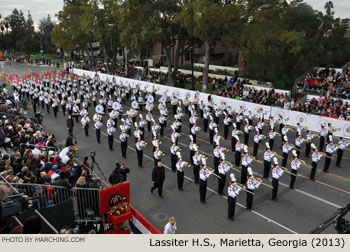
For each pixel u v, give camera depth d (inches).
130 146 902.4
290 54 1434.5
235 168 754.2
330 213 569.0
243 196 634.2
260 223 537.3
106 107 1282.0
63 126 1096.2
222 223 536.1
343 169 760.3
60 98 1370.6
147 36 1465.3
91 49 2309.3
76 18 2215.8
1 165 496.4
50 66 2755.9
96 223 454.9
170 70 1692.9
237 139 782.5
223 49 2213.3
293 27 1451.8
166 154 841.5
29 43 3836.1
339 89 1186.0
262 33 1245.7
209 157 821.9
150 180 693.9
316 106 1101.7
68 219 413.7
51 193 442.9
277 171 599.2
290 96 1286.9
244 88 1374.3
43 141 722.2
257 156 827.4
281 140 945.5
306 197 625.9
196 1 1245.1
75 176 529.3
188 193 640.4
